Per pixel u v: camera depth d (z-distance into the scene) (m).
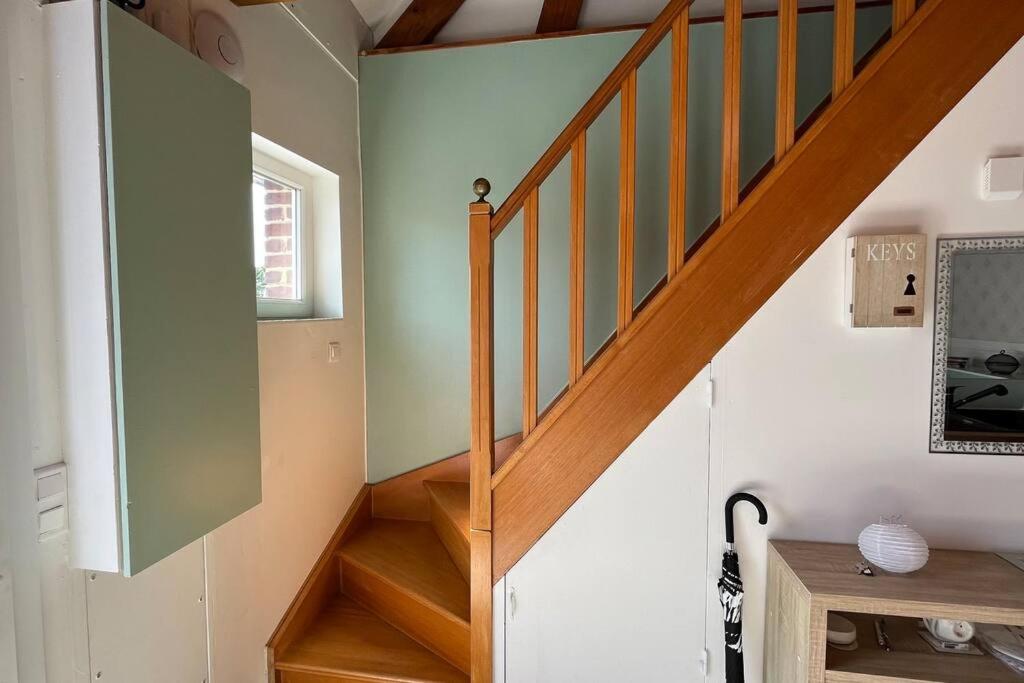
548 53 2.32
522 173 2.36
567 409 1.56
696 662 1.54
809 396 1.46
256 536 1.67
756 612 1.49
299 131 1.92
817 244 1.43
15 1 0.88
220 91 1.17
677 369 1.51
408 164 2.43
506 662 1.63
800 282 1.44
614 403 1.54
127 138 0.93
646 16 2.31
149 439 0.99
